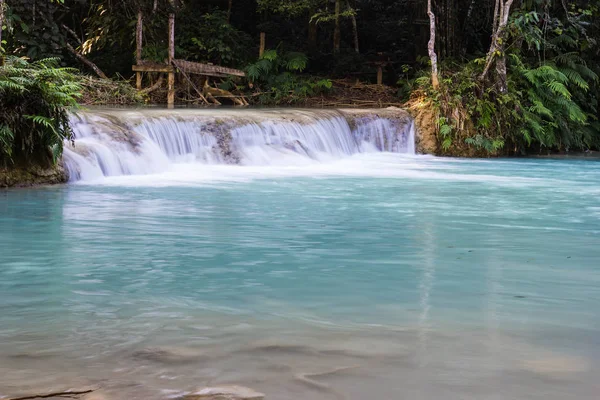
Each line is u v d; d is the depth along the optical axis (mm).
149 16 22609
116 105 19547
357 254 6312
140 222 7887
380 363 3381
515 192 11453
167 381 3115
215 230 7469
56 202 9266
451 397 2990
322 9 31312
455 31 24656
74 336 3768
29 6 20797
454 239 7180
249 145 14789
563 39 22016
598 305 4598
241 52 25891
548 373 3281
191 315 4211
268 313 4281
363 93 25734
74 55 22781
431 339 3773
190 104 21953
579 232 7730
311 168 14703
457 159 18094
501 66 19688
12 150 10594
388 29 32812
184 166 13633
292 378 3170
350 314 4277
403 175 13812
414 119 18781
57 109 10898
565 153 21047
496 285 5160
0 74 10508
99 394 2957
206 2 30328
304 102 24219
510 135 19469
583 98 22281
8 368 3266
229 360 3396
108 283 5070
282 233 7367
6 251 6230
